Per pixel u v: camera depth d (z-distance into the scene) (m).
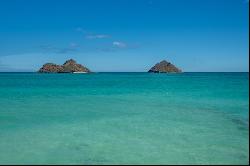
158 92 43.75
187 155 12.47
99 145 13.96
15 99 33.56
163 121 19.94
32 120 20.42
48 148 13.45
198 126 18.23
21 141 14.65
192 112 23.84
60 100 32.84
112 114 22.98
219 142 14.43
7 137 15.45
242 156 12.29
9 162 11.59
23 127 18.00
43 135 15.94
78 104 29.27
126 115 22.47
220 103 29.67
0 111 24.48
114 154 12.59
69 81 82.69
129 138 15.28
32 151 12.99
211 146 13.75
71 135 15.94
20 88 51.31
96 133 16.41
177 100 32.69
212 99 33.47
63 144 14.12
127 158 12.08
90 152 12.88
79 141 14.68
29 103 29.91
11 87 53.88
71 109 25.75
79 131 16.91
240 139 15.00
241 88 52.00
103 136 15.71
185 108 26.14
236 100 32.25
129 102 31.08
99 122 19.66
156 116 22.02
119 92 44.09
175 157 12.18
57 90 47.44
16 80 88.19
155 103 30.08
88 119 20.80
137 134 16.17
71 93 42.00
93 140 14.88
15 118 21.19
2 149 13.25
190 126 18.22
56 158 12.09
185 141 14.65
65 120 20.39
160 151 13.01
